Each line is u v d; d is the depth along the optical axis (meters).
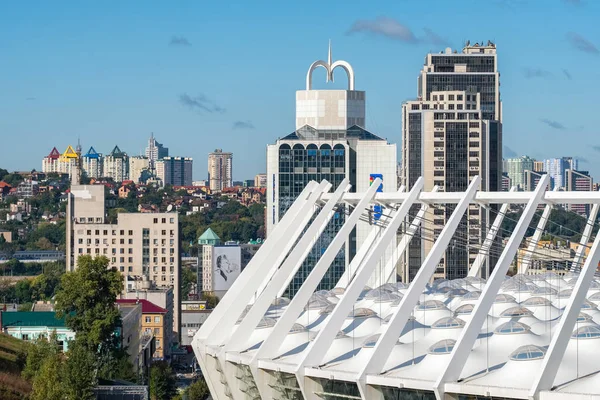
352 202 182.62
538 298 162.88
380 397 134.25
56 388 195.00
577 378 125.81
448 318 148.25
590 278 125.62
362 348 144.25
